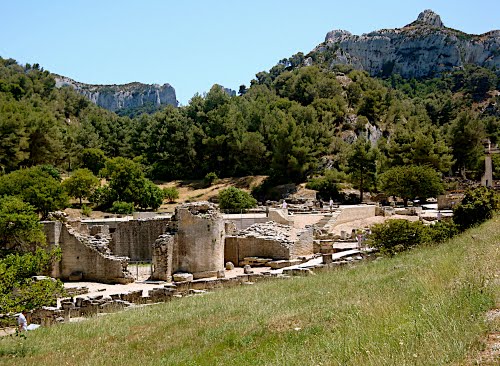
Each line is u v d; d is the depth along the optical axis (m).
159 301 28.62
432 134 96.19
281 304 20.80
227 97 122.56
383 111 141.12
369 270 26.75
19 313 24.55
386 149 97.56
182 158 111.75
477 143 96.12
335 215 55.81
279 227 43.84
